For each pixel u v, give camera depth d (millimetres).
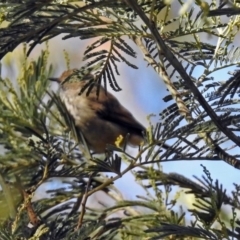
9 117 6523
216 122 4621
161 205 6371
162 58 5363
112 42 5203
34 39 4617
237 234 5043
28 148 6305
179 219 5848
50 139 5941
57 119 6516
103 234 6586
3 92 6625
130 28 4973
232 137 4629
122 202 6680
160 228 4973
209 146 5133
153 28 4273
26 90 6652
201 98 4559
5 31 4469
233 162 5055
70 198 6762
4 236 5223
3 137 6469
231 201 5809
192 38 6148
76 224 5961
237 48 5324
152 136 5180
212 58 5363
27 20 4902
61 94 10414
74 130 6332
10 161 6387
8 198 5602
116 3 4289
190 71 5402
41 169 6164
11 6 4238
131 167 5410
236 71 4844
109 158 5398
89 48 5188
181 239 5641
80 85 10391
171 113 5387
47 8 4672
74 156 6574
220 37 5367
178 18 5270
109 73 5359
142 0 4652
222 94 5141
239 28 5332
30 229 5543
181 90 5488
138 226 6281
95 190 5812
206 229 5031
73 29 4812
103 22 4891
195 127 5023
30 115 6539
